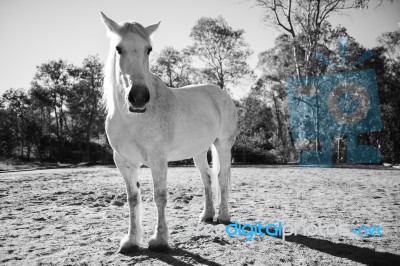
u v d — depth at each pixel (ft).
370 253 12.64
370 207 21.66
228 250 13.12
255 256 12.40
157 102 13.25
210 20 109.81
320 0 93.50
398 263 11.63
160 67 115.55
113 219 18.49
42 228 16.56
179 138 14.66
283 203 23.34
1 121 134.00
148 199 24.98
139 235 13.55
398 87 109.19
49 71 140.67
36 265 11.53
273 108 132.05
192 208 21.88
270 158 104.94
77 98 142.20
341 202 23.66
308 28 94.84
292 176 45.09
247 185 34.37
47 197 25.88
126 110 12.67
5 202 23.77
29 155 134.82
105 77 13.71
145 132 12.82
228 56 112.88
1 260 11.99
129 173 13.70
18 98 140.05
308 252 12.83
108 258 12.32
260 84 120.37
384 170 57.31
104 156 140.15
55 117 147.84
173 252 12.97
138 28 12.17
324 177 43.32
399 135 111.55
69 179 40.55
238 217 18.83
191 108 15.57
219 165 18.35
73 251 13.01
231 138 18.71
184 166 73.72
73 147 146.41
